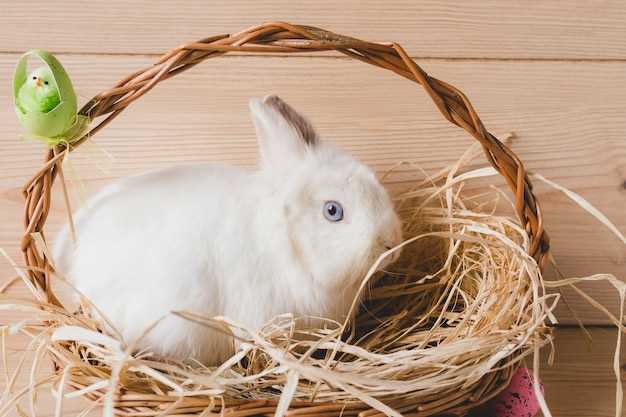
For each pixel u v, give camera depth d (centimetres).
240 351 69
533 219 71
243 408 65
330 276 73
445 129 85
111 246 72
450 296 73
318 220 73
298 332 71
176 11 83
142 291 71
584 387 84
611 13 84
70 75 83
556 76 84
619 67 84
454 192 85
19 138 83
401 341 74
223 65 84
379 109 85
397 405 66
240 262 72
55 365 73
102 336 65
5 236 84
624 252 85
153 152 84
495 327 69
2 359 83
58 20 83
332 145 77
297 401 65
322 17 83
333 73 84
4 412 70
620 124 85
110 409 61
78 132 67
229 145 84
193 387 68
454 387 67
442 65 84
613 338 85
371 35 84
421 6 83
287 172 74
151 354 68
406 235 81
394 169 85
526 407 73
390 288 79
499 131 85
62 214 84
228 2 83
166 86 84
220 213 73
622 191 85
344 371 66
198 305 70
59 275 69
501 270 73
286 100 84
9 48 83
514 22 84
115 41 83
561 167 85
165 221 72
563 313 85
